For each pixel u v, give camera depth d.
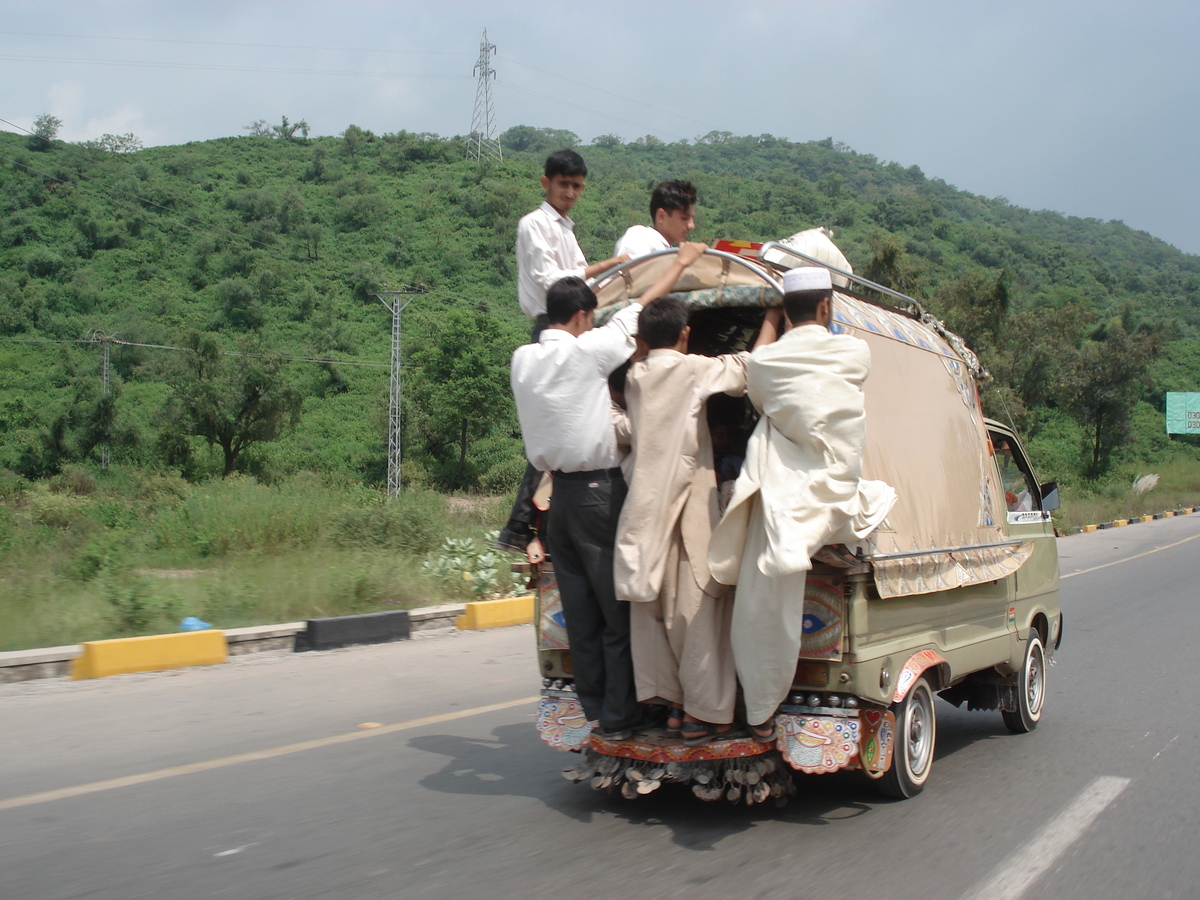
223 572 11.99
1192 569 18.34
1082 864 3.94
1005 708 6.33
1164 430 64.19
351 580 11.38
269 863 3.86
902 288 42.59
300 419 63.22
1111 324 53.44
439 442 62.44
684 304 4.40
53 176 94.69
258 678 7.88
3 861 3.87
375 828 4.31
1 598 9.42
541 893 3.54
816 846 4.10
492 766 5.43
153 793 4.84
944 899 3.55
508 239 94.62
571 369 4.18
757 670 3.95
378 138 130.00
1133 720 6.78
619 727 4.27
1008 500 6.80
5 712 6.57
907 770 4.74
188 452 55.19
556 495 4.31
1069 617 12.12
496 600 11.52
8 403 56.62
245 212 98.31
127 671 7.93
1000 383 45.09
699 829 4.32
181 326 72.62
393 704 7.06
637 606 4.18
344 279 86.38
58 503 26.47
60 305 74.00
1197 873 3.87
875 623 4.26
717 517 4.14
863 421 3.92
